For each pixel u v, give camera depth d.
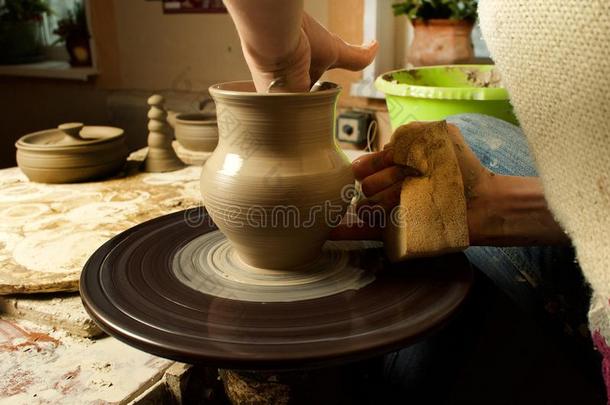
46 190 1.48
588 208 0.60
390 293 0.72
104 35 2.34
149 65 2.29
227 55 2.08
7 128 2.81
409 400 1.04
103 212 1.31
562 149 0.62
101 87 2.44
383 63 1.92
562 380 1.13
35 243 1.11
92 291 0.72
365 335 0.61
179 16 2.13
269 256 0.76
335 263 0.81
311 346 0.59
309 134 0.71
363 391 1.04
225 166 0.73
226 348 0.59
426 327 0.63
